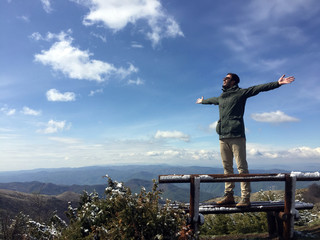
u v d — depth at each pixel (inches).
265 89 182.5
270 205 179.8
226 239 204.1
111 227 142.6
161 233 135.6
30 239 180.5
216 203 189.3
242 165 186.4
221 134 196.1
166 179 155.6
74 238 149.8
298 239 167.5
